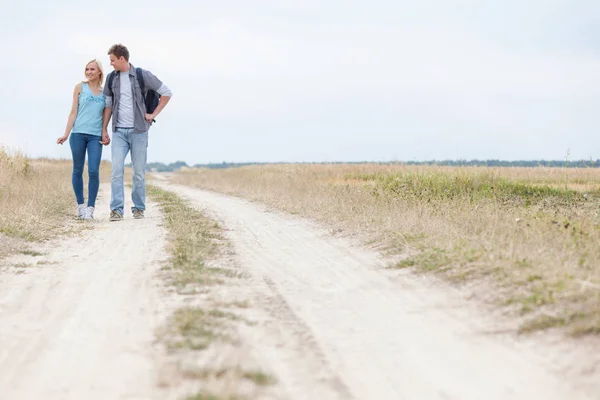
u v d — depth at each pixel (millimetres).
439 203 12656
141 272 7512
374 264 8148
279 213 14703
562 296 5562
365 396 4078
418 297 6398
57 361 4555
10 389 4070
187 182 35781
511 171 20984
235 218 13742
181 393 3916
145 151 13156
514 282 6223
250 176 29922
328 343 5059
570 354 4586
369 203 13539
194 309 5629
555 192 16656
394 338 5203
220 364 4375
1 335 5145
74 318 5609
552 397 4020
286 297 6496
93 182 13188
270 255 9086
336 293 6688
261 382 4125
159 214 14250
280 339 5078
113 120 12906
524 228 8844
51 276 7344
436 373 4473
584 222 9344
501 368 4516
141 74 12750
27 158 20250
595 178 20188
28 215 11742
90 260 8422
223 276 7359
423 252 8117
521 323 5305
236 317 5527
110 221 12883
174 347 4699
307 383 4230
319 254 9133
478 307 5871
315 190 17453
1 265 7859
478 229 9477
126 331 5195
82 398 3910
